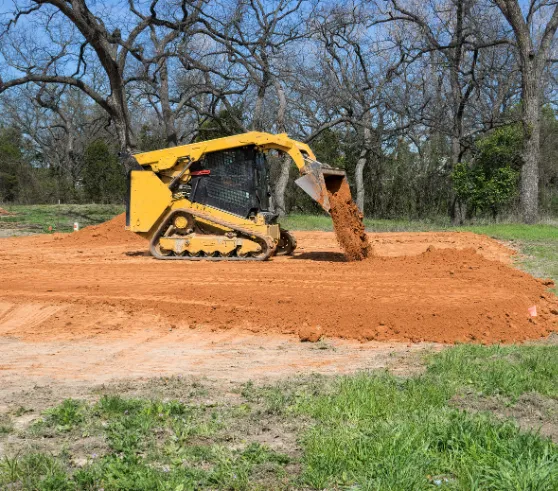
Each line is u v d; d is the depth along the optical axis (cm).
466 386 643
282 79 3697
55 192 5966
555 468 432
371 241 2177
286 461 478
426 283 1191
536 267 1514
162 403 598
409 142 4381
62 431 542
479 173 3412
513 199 3766
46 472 463
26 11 3297
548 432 525
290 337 928
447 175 3912
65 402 598
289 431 541
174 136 3778
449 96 4034
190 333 959
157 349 877
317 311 998
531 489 414
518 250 1920
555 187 4766
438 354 783
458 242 2108
